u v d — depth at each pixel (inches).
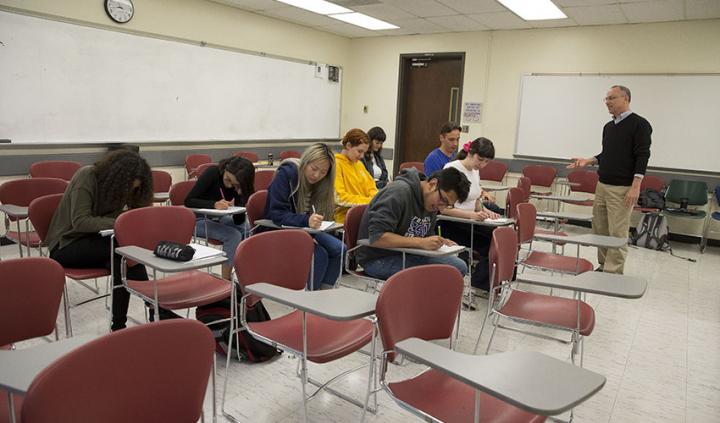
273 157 269.7
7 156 172.9
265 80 267.0
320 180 120.8
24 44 173.5
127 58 204.8
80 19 187.8
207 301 87.5
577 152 263.3
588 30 253.0
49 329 65.9
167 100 222.2
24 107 175.9
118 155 103.2
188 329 46.6
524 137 276.2
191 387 48.4
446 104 301.7
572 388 46.1
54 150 185.9
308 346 72.1
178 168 230.2
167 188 182.4
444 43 291.9
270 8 246.1
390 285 63.7
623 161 159.8
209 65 237.6
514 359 51.2
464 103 291.1
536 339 119.2
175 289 91.4
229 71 247.3
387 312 63.1
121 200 102.1
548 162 271.3
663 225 221.5
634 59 244.1
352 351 72.7
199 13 229.9
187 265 77.7
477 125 288.7
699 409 91.5
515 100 276.4
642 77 242.5
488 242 141.9
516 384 46.3
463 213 133.3
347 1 227.9
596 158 173.8
